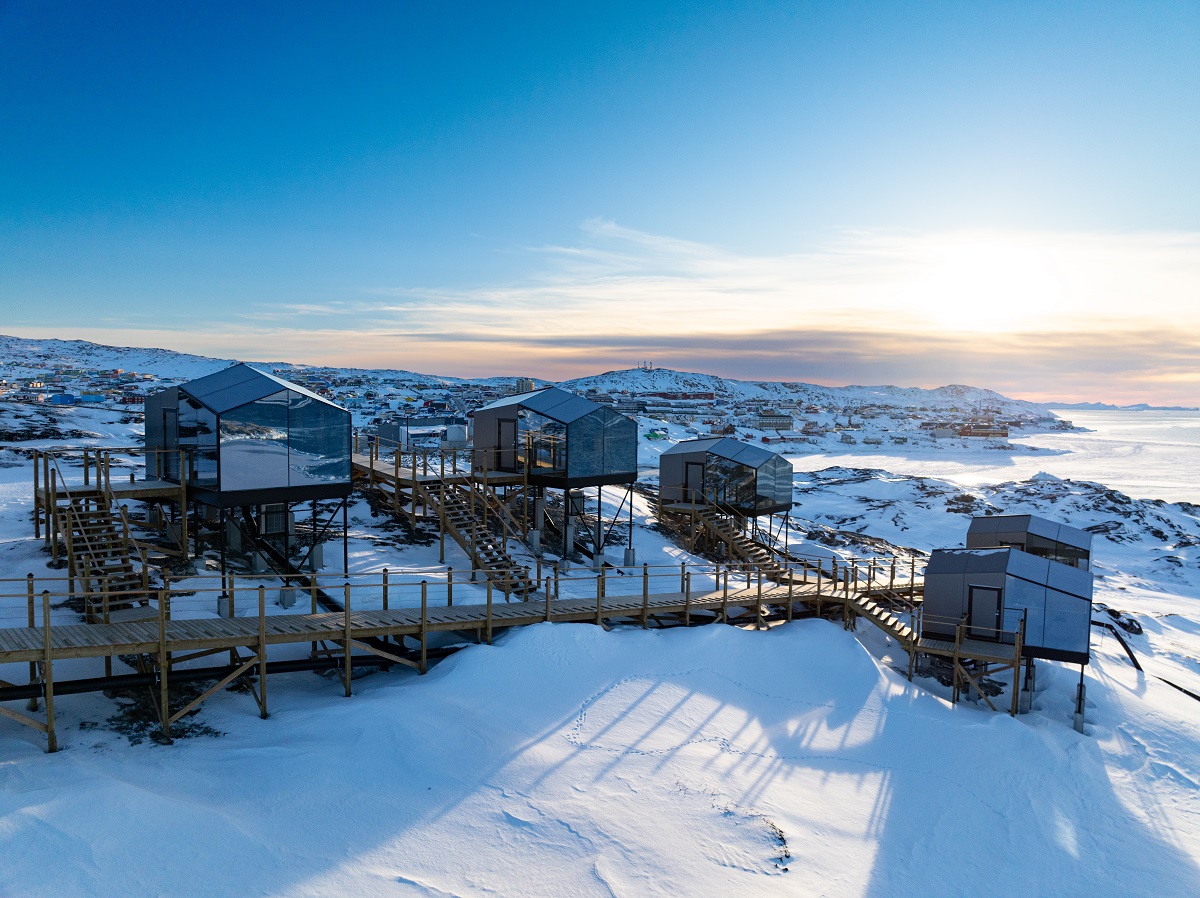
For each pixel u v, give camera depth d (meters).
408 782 13.88
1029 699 22.02
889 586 28.86
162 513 25.56
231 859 10.93
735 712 18.84
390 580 24.59
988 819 15.92
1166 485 129.62
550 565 29.23
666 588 27.67
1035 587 22.19
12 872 9.73
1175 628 35.75
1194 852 15.79
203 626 16.67
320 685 18.48
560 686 18.33
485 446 33.28
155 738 14.78
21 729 14.39
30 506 28.22
